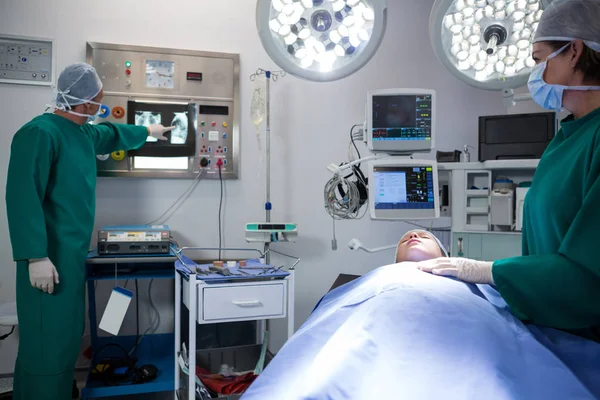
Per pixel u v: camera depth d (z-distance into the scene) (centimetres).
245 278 215
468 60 180
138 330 285
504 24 173
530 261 118
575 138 130
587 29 124
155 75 290
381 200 233
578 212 114
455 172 242
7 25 274
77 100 228
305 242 317
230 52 303
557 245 127
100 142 247
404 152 243
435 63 337
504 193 236
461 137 341
